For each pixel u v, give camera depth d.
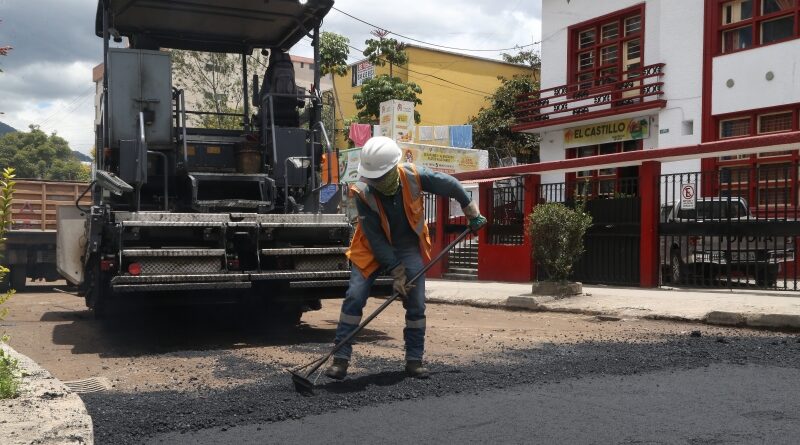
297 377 4.88
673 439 3.58
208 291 7.83
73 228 10.34
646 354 6.09
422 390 4.84
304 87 9.74
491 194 16.70
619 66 20.17
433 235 18.88
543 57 22.50
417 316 5.35
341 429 3.96
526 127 22.14
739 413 4.04
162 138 8.48
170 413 4.32
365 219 5.23
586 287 13.39
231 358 6.63
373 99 30.30
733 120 17.14
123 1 8.62
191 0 8.73
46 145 65.38
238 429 4.02
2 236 4.33
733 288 12.05
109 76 8.27
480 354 6.45
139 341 7.92
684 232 12.49
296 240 8.16
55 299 14.04
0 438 3.38
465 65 35.59
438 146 26.45
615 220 13.66
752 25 16.66
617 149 20.27
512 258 15.83
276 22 9.52
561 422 3.96
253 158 8.99
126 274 7.17
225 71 10.01
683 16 18.05
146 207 8.76
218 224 7.59
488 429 3.88
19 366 5.02
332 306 11.88
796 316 7.75
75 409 3.93
